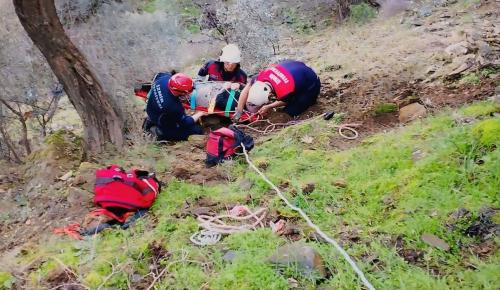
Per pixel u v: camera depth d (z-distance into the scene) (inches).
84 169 197.3
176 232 151.9
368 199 155.2
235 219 155.6
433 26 323.9
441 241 130.5
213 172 192.7
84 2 333.7
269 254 133.3
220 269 133.0
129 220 164.4
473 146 155.2
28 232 173.9
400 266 125.1
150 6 434.0
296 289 121.3
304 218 148.6
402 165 165.0
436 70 250.1
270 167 188.9
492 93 209.0
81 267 143.9
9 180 207.6
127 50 337.4
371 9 395.9
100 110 223.3
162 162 208.8
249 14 362.9
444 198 142.6
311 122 220.1
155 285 132.6
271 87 250.7
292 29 408.8
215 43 390.6
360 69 281.3
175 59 368.5
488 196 139.4
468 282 117.2
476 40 264.1
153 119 238.4
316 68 306.3
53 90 277.4
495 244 126.5
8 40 279.3
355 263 127.0
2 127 261.1
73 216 176.1
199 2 432.5
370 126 213.2
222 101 254.8
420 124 191.5
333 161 182.1
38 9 202.1
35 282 141.3
